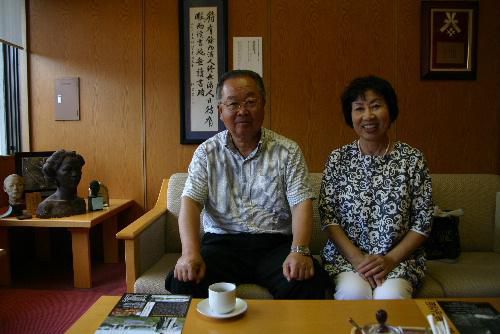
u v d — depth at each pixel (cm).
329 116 258
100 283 228
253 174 162
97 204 235
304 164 163
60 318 187
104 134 263
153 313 110
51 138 265
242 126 152
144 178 264
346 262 156
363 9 255
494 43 255
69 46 261
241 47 255
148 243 179
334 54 256
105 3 258
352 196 159
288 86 257
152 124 262
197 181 162
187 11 254
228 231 166
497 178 209
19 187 221
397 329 94
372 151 161
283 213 165
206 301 117
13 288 222
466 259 188
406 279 145
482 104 257
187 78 257
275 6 254
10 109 264
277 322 105
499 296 153
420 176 156
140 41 259
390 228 152
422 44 254
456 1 252
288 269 137
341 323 104
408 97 258
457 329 101
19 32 256
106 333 99
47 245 267
